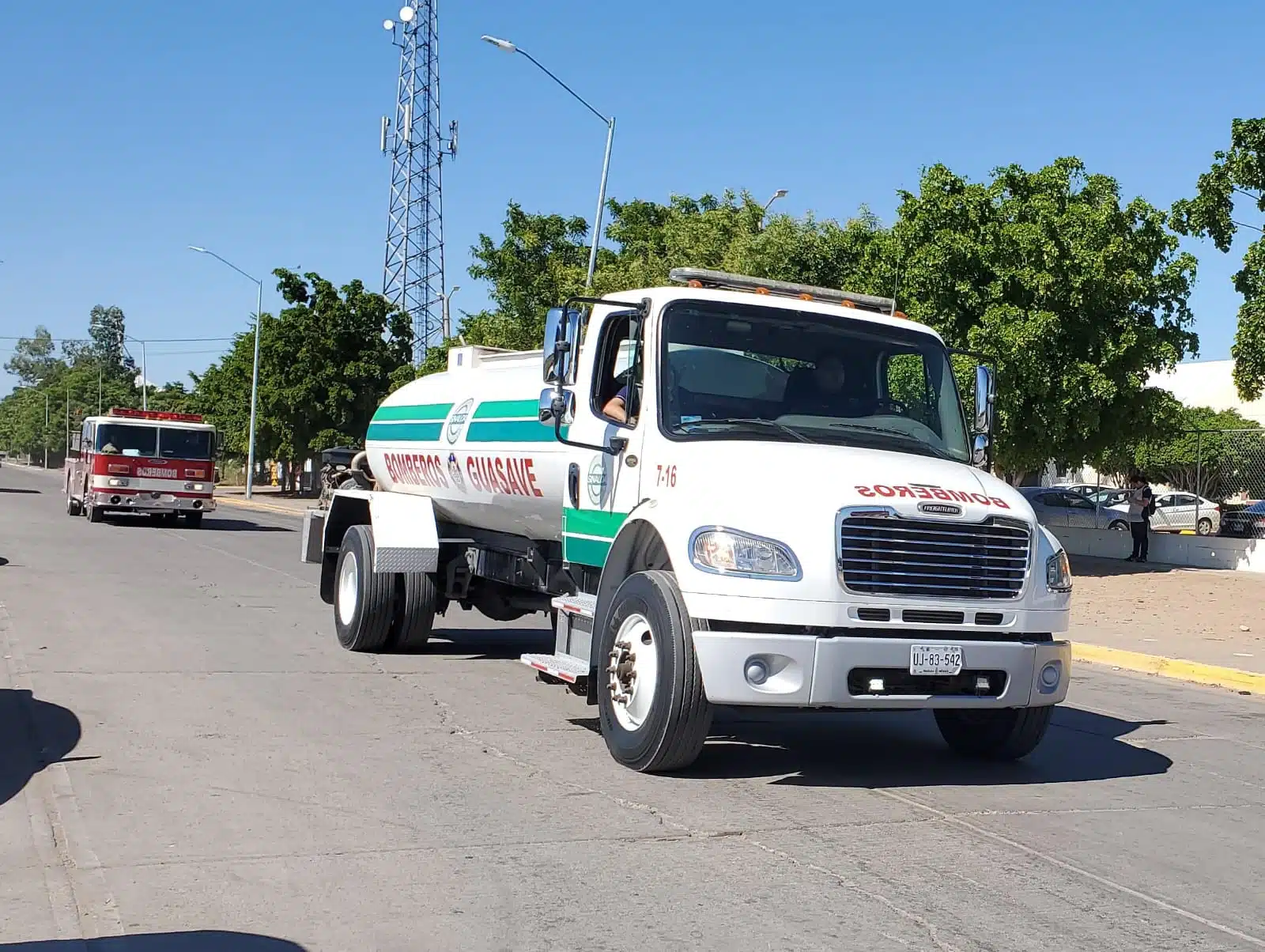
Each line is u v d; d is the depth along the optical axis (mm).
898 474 7301
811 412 7992
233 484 71750
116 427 29797
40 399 152875
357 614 11375
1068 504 33625
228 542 25812
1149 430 23672
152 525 30797
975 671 7105
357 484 13703
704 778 7332
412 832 6035
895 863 5809
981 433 8570
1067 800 7250
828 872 5625
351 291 49750
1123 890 5598
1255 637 15562
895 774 7723
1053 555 7465
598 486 8320
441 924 4824
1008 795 7320
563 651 8531
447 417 11211
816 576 6762
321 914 4902
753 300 8125
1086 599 19875
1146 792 7574
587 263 38031
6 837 5820
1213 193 19516
